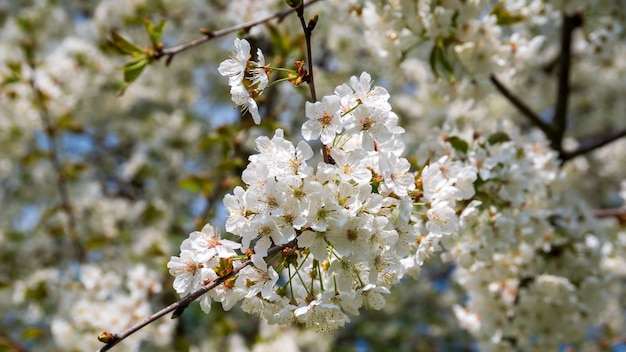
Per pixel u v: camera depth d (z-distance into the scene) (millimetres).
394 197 2275
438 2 3672
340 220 2059
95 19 7199
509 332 4090
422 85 7625
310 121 2174
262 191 2082
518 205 3174
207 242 2156
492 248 3205
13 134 6699
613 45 4945
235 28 3564
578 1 4445
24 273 8078
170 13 6859
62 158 8617
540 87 7816
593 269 3949
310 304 2148
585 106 9688
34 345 7469
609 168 9273
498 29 3828
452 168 2814
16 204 8711
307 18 5113
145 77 8820
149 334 5215
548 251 3900
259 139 2168
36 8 6996
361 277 2254
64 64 6406
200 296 2209
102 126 9430
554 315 4035
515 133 3488
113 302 4992
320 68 7836
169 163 9242
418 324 9852
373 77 7680
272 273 2111
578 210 4031
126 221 8719
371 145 2219
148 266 7125
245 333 8086
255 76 2197
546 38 7129
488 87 4320
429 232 2461
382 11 3822
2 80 5992
